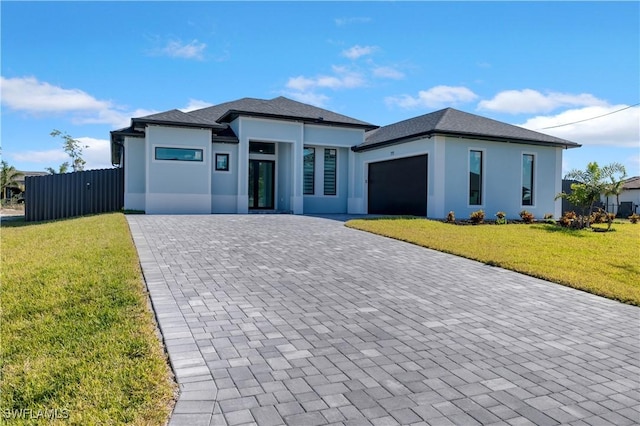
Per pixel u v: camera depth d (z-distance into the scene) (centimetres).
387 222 1365
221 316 482
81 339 397
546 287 667
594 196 1406
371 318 497
